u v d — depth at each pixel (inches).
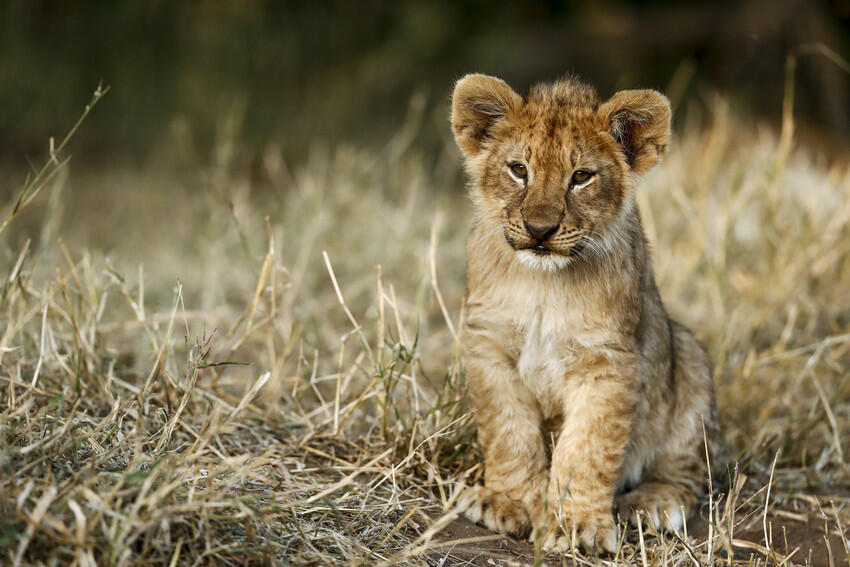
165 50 988.6
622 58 1055.0
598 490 300.0
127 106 963.3
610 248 307.1
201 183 820.6
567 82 324.8
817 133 896.3
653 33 1055.0
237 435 323.6
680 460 343.3
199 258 561.9
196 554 234.2
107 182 842.2
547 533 292.8
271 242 345.4
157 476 244.7
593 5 1072.2
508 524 299.9
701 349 361.7
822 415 379.2
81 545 214.8
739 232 534.0
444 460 326.6
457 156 821.9
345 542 261.6
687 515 325.1
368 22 1053.8
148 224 708.0
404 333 358.3
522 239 299.7
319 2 1040.8
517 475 311.9
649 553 290.2
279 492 276.5
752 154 636.1
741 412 401.4
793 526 322.7
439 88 1034.1
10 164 904.3
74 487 231.6
